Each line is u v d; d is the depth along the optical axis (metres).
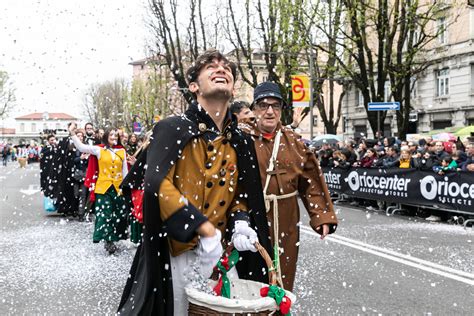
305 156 3.52
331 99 29.25
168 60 20.56
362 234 8.82
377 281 5.64
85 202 10.64
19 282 5.54
